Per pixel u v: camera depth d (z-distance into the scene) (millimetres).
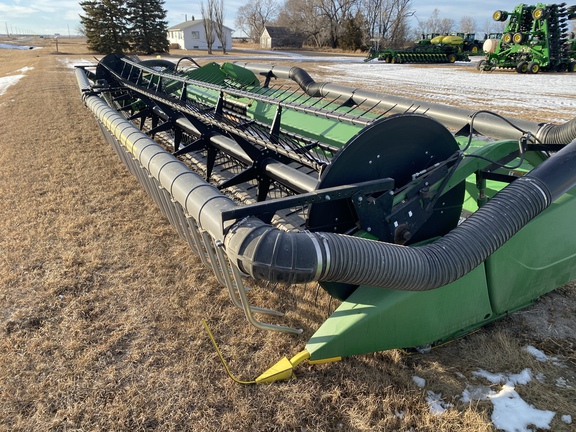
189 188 2750
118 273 3771
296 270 1978
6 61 36656
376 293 2547
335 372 2664
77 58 36062
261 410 2426
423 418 2377
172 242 4289
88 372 2682
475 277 2707
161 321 3152
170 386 2590
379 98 5023
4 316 3219
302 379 2613
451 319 2703
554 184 2451
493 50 23766
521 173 4172
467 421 2350
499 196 2459
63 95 14672
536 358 2799
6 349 2879
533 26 22250
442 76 21203
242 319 3172
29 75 22109
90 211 5035
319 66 28656
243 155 3914
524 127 3467
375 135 2439
